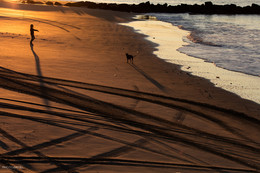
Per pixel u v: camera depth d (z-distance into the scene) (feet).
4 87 40.98
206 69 60.44
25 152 24.07
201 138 30.99
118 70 55.21
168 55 72.02
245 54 75.56
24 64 53.72
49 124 30.12
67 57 61.62
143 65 60.59
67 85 44.39
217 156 27.37
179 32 116.57
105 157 24.63
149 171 23.21
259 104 42.37
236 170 25.23
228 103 42.22
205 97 44.11
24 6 204.44
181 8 231.91
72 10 194.18
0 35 80.59
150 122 33.83
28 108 34.01
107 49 74.02
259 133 33.55
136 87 46.26
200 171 24.25
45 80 45.91
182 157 26.32
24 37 81.10
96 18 154.40
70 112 34.14
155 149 27.20
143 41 90.48
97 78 49.16
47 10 186.60
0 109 32.89
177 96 43.73
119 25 130.00
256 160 27.48
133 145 27.48
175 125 33.73
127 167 23.43
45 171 21.70
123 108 37.37
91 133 28.99
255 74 57.77
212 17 191.83
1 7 188.34
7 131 27.50
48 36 87.04
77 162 23.40
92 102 38.40
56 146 25.61
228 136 32.19
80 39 86.07
